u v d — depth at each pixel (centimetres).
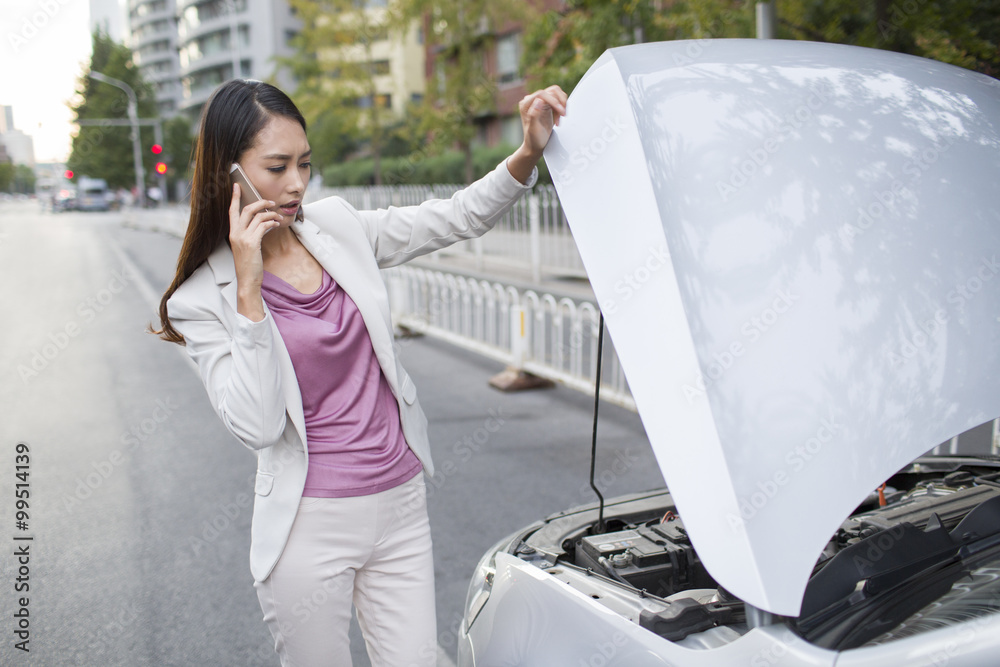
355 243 185
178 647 315
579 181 167
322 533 171
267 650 312
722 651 132
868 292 140
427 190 1823
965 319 141
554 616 168
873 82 175
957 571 151
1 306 1252
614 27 942
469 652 192
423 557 188
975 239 151
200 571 379
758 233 145
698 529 121
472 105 1888
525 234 1304
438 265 1533
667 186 150
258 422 160
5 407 688
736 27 751
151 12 9162
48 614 342
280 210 169
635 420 604
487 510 446
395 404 188
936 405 131
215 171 167
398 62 3020
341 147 3466
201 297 171
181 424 622
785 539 118
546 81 1160
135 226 3312
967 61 642
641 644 145
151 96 5275
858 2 726
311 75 2291
